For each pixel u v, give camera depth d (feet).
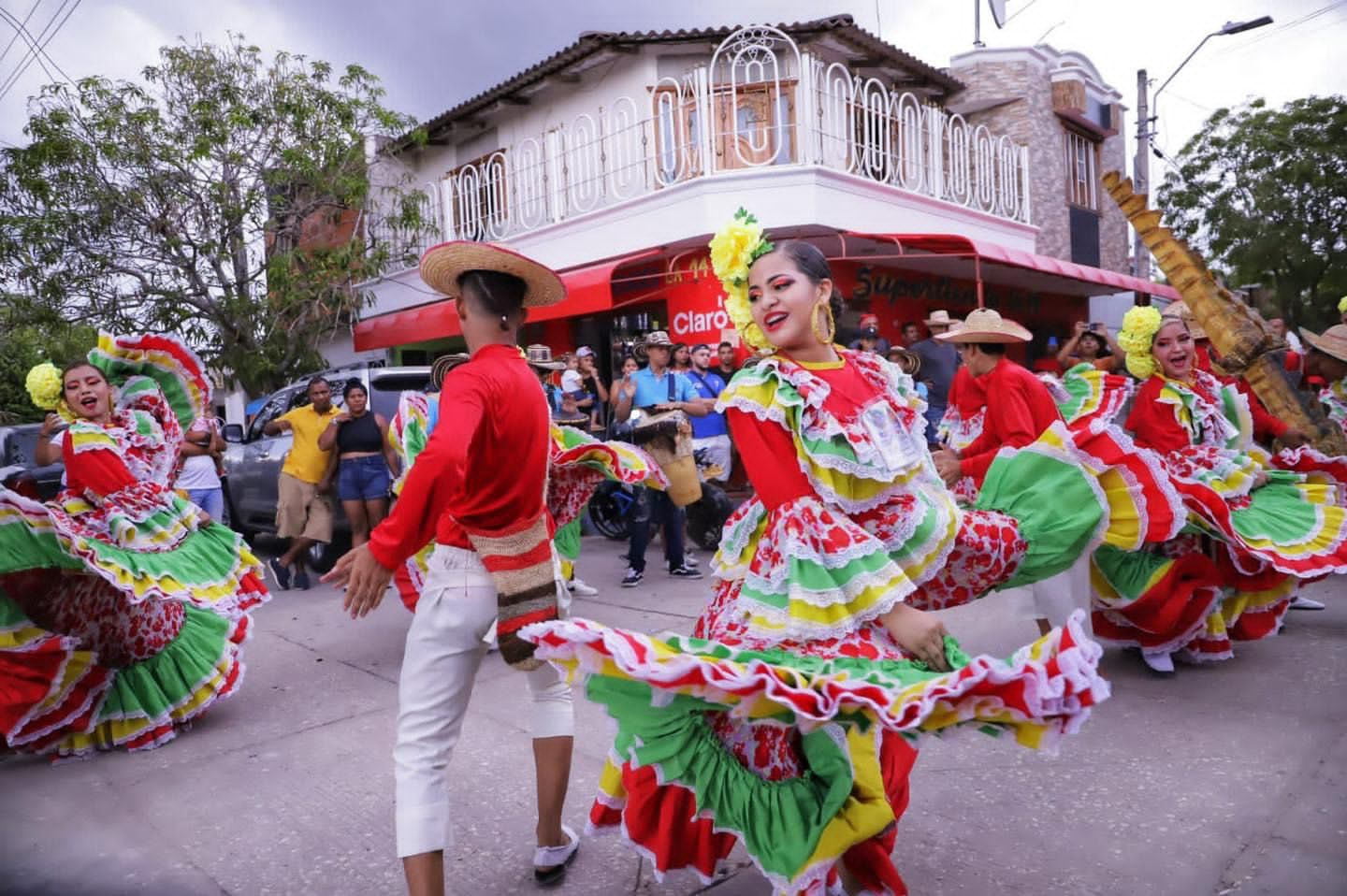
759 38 35.40
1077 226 54.85
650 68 40.55
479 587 8.16
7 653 12.38
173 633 13.89
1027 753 11.79
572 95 44.09
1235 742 11.85
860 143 41.01
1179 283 15.60
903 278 41.55
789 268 7.36
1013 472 8.64
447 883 9.30
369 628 20.47
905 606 6.81
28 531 12.01
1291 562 13.71
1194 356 15.34
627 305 41.39
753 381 7.18
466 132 49.78
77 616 12.78
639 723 6.98
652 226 36.99
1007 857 9.34
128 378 14.33
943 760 11.73
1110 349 27.20
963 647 16.14
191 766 12.80
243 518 32.42
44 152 39.58
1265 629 15.17
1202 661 15.08
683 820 7.63
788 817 7.07
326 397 25.21
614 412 27.73
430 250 8.28
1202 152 67.10
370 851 10.16
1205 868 8.96
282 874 9.73
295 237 46.55
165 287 43.16
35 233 39.81
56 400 13.55
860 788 6.97
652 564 26.07
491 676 16.12
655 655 6.01
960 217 41.11
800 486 6.98
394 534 7.17
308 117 43.75
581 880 9.27
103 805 11.61
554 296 9.03
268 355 44.65
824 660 6.64
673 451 16.88
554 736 9.12
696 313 36.88
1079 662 5.57
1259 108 65.82
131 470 13.30
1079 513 8.39
